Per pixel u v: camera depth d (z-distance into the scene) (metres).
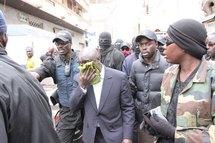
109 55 6.12
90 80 3.26
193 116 1.99
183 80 2.15
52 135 1.87
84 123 3.38
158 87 3.90
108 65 6.07
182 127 2.01
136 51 5.45
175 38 2.13
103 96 3.33
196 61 2.14
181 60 2.17
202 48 2.11
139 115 3.97
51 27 31.59
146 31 3.88
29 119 1.71
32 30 13.38
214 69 2.02
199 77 2.03
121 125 3.39
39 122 1.77
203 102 1.96
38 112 1.79
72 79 4.09
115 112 3.37
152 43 3.89
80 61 3.28
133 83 4.09
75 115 4.08
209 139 1.88
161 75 3.89
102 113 3.31
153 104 3.89
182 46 2.11
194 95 2.01
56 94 4.34
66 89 4.11
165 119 2.16
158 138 2.29
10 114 1.63
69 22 35.25
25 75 1.88
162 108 2.28
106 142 3.28
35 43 13.40
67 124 4.12
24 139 1.69
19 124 1.66
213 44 3.77
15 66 1.87
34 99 1.80
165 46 2.24
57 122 4.30
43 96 1.93
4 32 1.86
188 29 2.11
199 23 2.15
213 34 3.82
